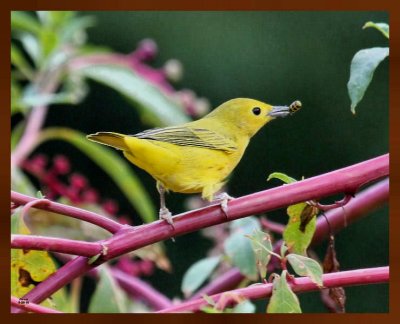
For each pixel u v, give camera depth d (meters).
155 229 5.33
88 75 9.36
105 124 16.62
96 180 16.16
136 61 9.60
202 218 5.31
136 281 7.79
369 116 16.64
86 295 13.15
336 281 5.44
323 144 16.53
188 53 16.88
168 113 9.41
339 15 16.91
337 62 16.89
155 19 16.58
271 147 16.14
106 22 16.70
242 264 7.23
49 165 16.27
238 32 16.91
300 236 6.24
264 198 5.38
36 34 9.66
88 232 8.60
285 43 16.88
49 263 5.77
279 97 16.84
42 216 8.46
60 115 16.58
